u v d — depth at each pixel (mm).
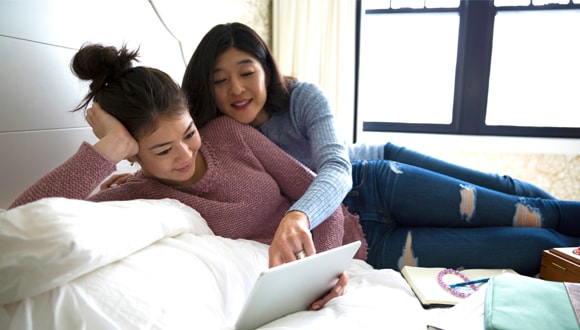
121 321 457
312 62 2223
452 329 568
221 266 636
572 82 2100
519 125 2186
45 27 843
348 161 911
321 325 544
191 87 997
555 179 2105
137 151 738
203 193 851
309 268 540
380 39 2316
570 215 1080
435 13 2191
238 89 965
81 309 455
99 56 749
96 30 1002
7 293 434
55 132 886
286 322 553
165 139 713
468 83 2203
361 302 654
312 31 2184
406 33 2273
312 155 1075
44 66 845
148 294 502
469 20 2135
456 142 2170
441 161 1290
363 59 2244
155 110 694
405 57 2307
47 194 629
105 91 744
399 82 2348
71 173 651
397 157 1366
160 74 761
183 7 1387
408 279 926
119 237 541
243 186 865
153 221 622
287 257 629
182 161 751
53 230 466
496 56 2166
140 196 813
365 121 2422
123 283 502
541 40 2096
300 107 1057
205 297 565
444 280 913
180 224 689
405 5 2219
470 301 654
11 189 771
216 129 930
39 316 443
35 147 830
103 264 516
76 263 473
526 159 2123
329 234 890
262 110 1111
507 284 587
